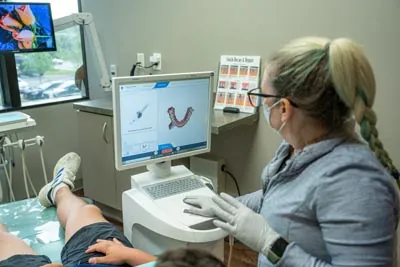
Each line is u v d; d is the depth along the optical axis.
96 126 2.91
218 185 2.86
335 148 0.93
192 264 0.74
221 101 2.72
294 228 0.97
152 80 1.54
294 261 0.94
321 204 0.90
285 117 0.97
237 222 1.08
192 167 2.94
